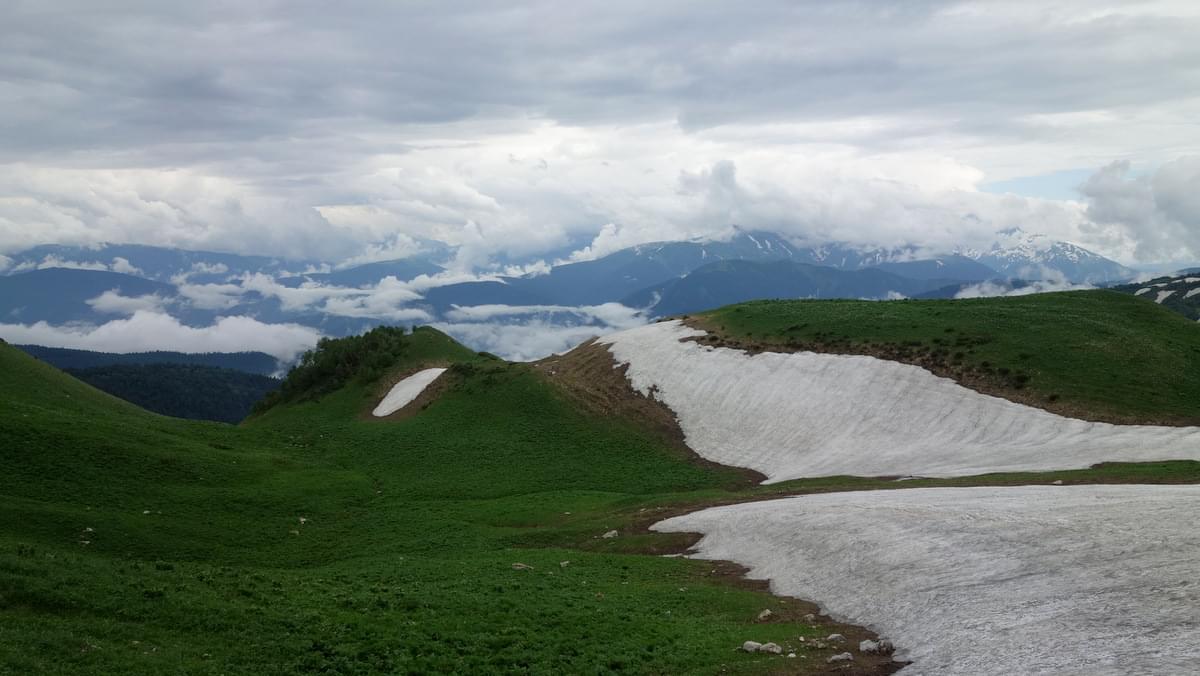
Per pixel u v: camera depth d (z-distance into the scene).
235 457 80.31
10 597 30.17
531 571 46.31
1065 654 25.64
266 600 35.19
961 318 104.12
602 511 67.38
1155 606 27.34
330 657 29.36
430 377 122.62
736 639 32.28
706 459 88.19
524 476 82.50
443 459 88.56
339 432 105.44
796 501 58.19
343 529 63.97
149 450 73.94
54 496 59.47
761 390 98.44
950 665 27.22
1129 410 75.62
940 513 44.94
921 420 82.69
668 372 108.88
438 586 41.09
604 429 96.75
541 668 29.06
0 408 73.62
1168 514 37.06
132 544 53.62
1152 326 98.38
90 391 110.06
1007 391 83.50
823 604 37.66
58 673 24.59
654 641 32.19
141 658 26.88
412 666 28.88
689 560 49.38
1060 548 35.25
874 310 116.00
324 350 146.88
